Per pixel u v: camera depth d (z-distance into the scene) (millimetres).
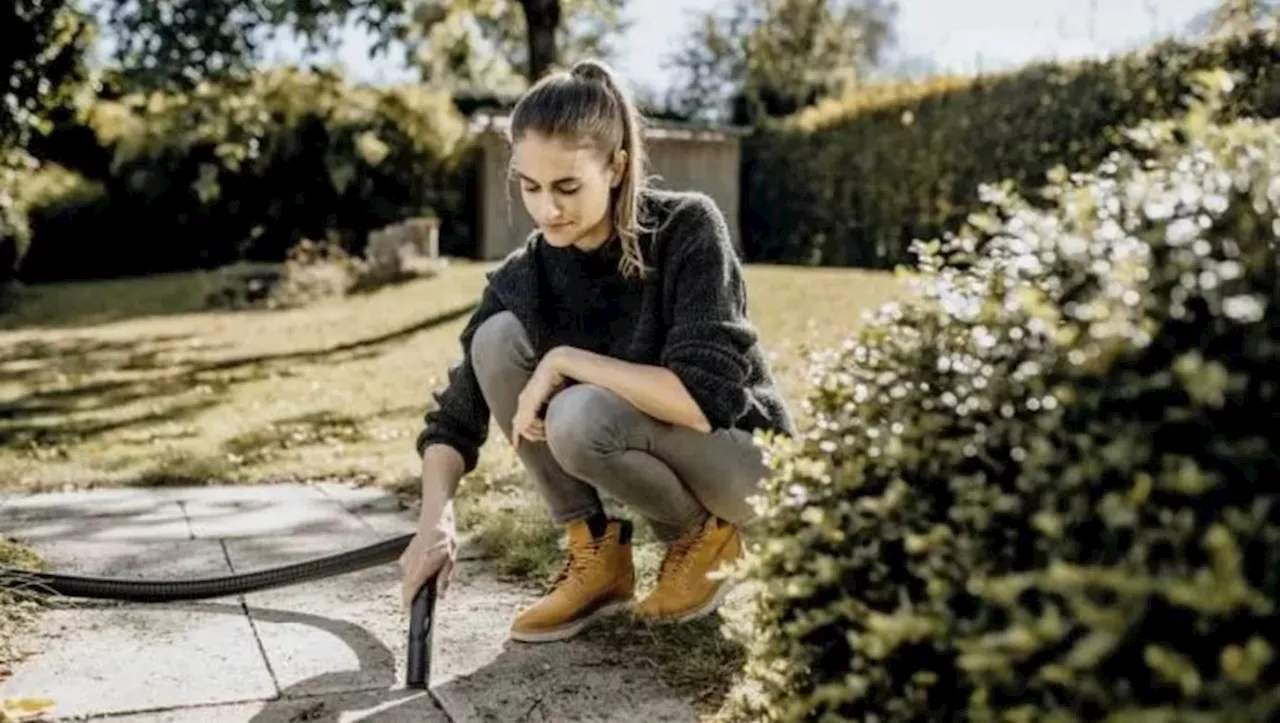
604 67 2189
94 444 5199
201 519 3570
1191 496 1102
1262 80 8266
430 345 8625
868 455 1457
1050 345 1268
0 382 7562
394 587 2781
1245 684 974
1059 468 1189
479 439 2396
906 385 1469
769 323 7809
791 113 22422
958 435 1361
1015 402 1291
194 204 16312
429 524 2211
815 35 29031
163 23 9453
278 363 8266
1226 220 1229
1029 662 1161
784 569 1518
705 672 2148
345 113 16203
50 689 2111
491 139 16719
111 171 16125
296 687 2135
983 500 1253
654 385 2109
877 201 14125
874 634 1309
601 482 2271
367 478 4262
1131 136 1514
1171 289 1180
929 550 1311
